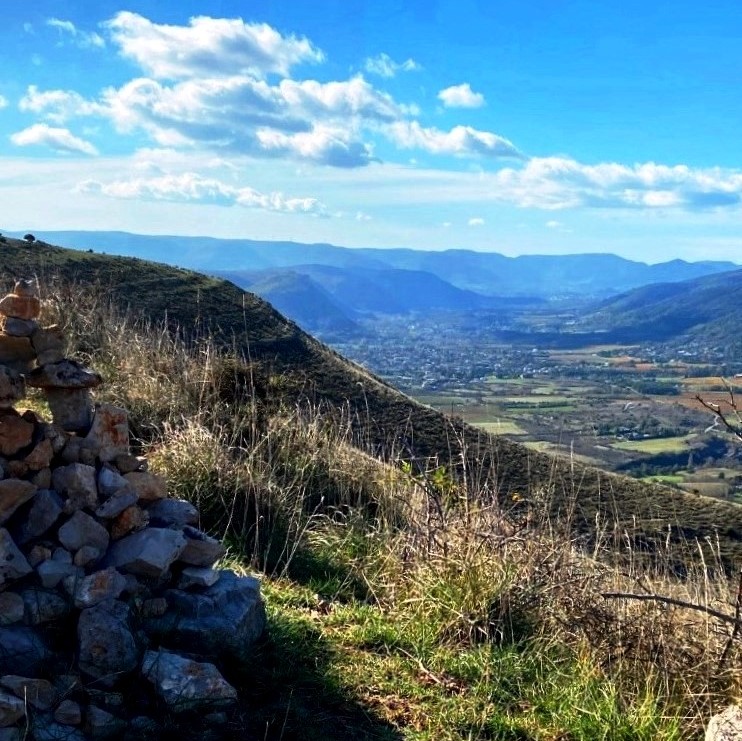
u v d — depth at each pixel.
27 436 3.81
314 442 8.19
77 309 11.04
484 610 5.10
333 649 4.58
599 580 5.37
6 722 3.05
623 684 4.59
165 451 6.79
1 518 3.66
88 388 4.20
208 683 3.55
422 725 3.96
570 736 4.12
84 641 3.46
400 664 4.57
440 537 5.80
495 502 6.07
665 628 4.81
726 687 4.42
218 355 9.91
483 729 4.04
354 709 3.99
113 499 3.91
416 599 5.28
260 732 3.55
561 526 6.16
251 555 6.01
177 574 4.13
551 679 4.59
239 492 6.52
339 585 5.84
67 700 3.25
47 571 3.63
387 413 18.38
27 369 4.00
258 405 8.48
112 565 3.86
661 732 4.08
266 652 4.20
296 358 21.67
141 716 3.37
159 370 9.09
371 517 7.52
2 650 3.34
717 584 5.38
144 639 3.72
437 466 7.23
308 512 7.30
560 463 14.18
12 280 13.69
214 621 3.98
